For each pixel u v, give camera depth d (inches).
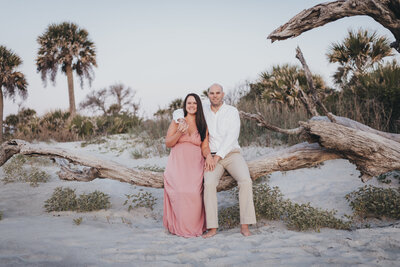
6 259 85.0
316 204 165.8
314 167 228.4
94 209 161.8
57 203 159.9
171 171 135.9
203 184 133.5
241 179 128.6
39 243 101.1
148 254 97.6
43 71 775.1
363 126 143.4
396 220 136.2
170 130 140.0
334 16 140.4
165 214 135.1
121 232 126.5
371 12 134.0
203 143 140.9
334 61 365.1
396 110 259.1
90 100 1130.0
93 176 157.1
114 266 84.9
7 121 695.1
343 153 133.3
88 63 811.4
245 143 299.1
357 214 145.5
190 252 99.0
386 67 279.6
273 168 145.8
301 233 122.3
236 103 379.6
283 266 84.9
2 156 161.6
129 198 179.9
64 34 775.1
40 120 591.5
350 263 85.5
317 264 84.7
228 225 141.9
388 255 91.3
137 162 318.7
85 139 505.7
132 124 583.2
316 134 127.3
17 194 191.8
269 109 335.6
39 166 285.1
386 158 124.5
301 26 147.4
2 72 599.2
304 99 162.9
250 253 98.3
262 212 148.9
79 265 83.5
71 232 119.9
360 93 284.8
